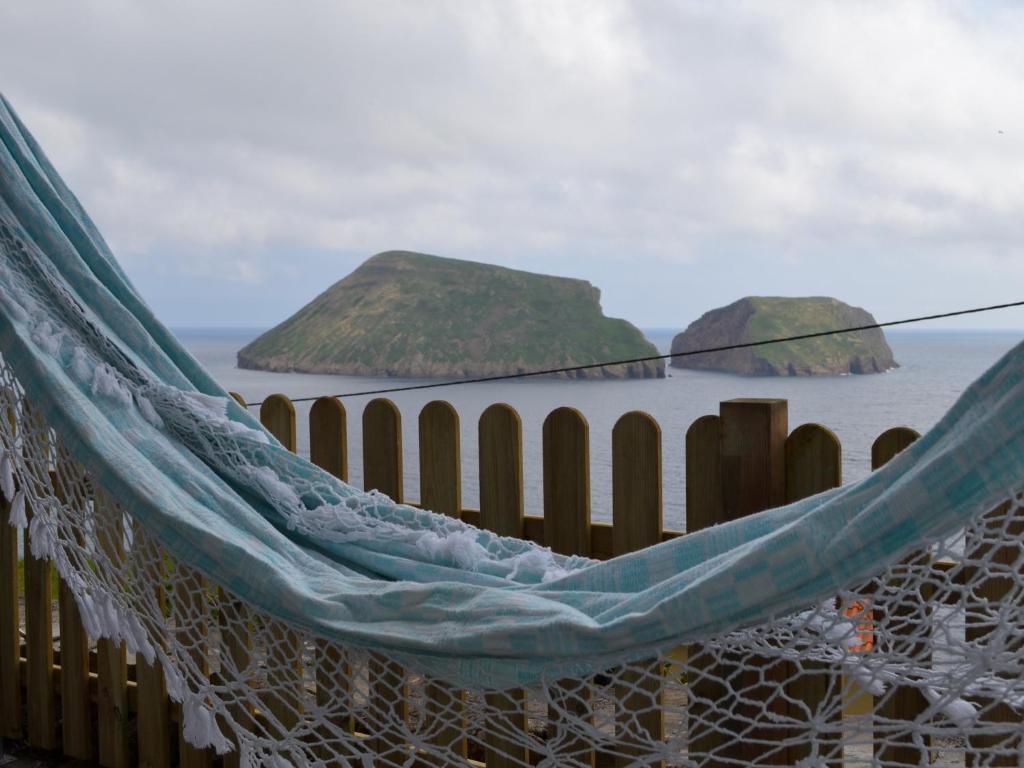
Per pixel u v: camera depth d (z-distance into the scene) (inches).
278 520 66.9
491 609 51.5
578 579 55.6
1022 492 37.8
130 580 62.1
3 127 72.4
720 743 63.7
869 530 40.0
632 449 69.6
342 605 55.6
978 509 37.7
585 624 47.2
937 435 39.8
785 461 64.0
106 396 65.6
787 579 42.1
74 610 93.4
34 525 64.7
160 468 64.2
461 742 72.6
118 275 73.2
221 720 82.5
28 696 98.3
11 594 98.4
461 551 60.8
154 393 68.1
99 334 68.5
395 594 54.6
